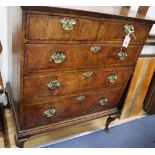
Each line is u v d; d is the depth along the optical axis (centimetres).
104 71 136
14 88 138
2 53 159
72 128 179
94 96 147
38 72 108
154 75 207
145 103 225
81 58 118
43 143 158
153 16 191
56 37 101
